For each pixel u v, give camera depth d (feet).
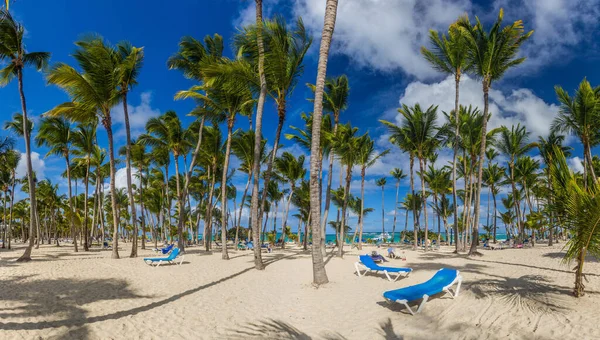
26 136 45.50
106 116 50.47
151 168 109.81
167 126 66.74
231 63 37.40
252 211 40.52
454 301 20.36
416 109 70.64
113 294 24.75
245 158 71.26
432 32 55.06
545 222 20.95
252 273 36.58
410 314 18.94
